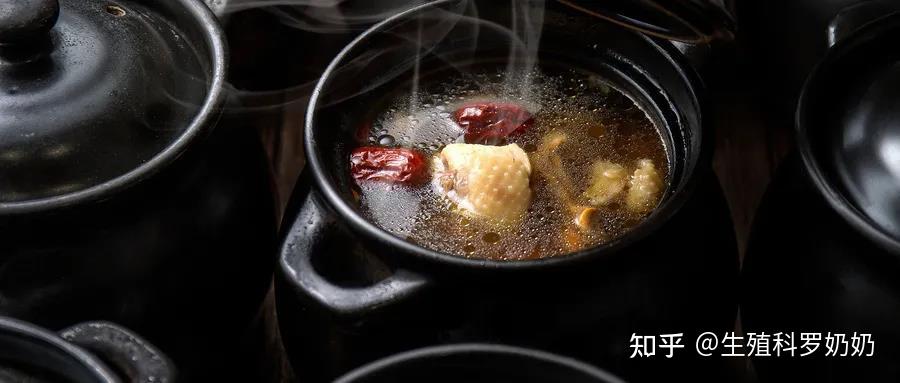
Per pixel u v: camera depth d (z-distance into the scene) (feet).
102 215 2.22
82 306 2.29
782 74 3.00
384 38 2.48
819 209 2.25
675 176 2.37
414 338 2.23
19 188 2.24
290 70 3.24
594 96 2.55
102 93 2.30
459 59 2.59
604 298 2.21
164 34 2.46
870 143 2.26
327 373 2.33
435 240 2.33
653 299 2.25
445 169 2.42
